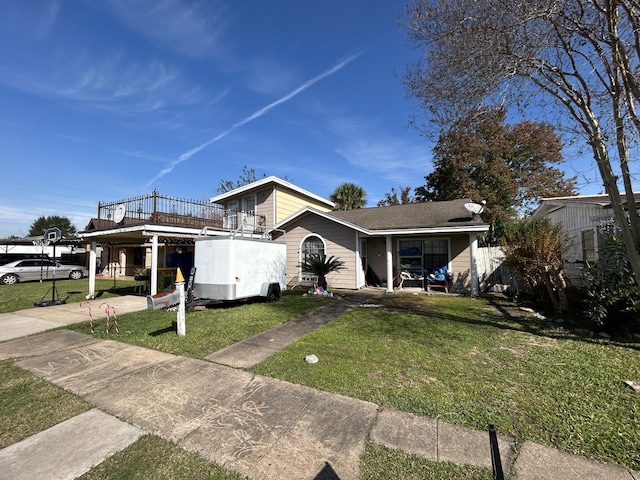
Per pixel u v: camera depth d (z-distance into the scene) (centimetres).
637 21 391
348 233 1238
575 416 273
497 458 158
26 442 251
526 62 504
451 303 885
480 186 2086
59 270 1864
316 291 1079
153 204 988
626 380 342
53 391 346
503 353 443
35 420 286
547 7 446
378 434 252
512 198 2109
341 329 591
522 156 2070
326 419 276
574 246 930
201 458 228
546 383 342
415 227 1106
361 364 407
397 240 1303
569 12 465
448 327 599
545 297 816
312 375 373
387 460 220
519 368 387
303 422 272
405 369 388
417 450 230
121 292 1284
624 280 517
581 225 888
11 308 903
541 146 2006
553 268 718
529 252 757
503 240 845
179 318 559
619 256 530
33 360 454
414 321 654
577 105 487
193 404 311
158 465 221
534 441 238
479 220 1075
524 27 476
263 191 1638
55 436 259
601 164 461
